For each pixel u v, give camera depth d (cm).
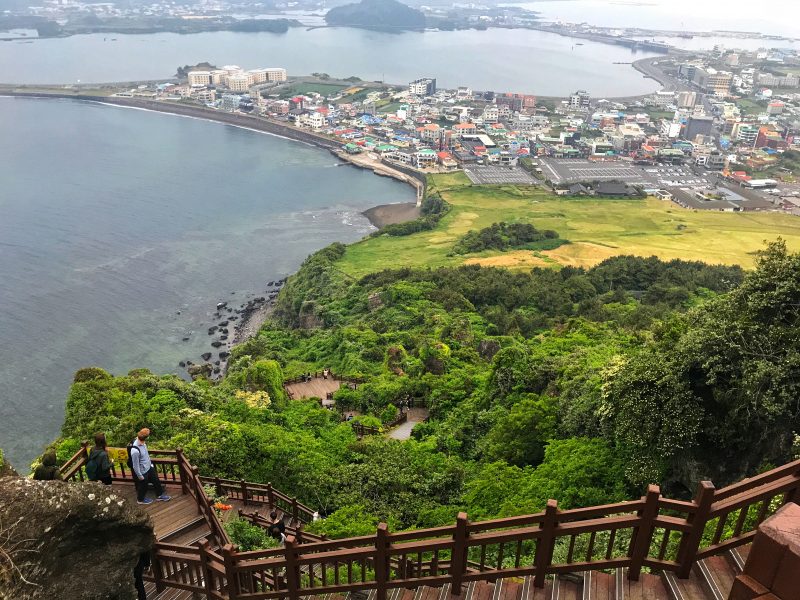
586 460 2352
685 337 2266
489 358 6222
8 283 9981
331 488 2716
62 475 1617
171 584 1311
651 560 1034
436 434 3809
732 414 2083
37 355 8050
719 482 2128
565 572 1070
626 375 2345
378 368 6103
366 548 1121
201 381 4569
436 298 8625
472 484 2717
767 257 2294
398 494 2698
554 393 3459
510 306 8644
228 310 9800
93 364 7994
